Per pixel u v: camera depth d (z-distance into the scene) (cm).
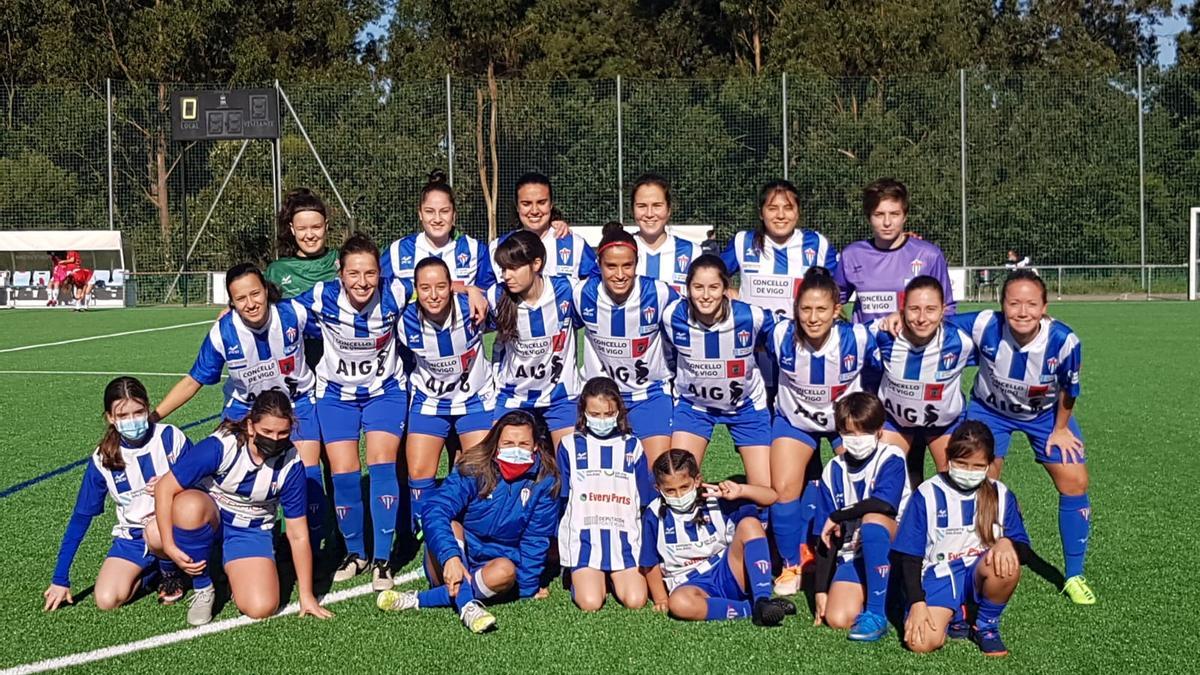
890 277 552
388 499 506
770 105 2673
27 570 514
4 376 1222
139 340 1672
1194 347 1454
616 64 3788
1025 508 614
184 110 2388
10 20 3238
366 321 500
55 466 738
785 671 385
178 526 436
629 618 444
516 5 3431
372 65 4009
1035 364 468
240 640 423
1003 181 2661
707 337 494
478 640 420
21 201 2767
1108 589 470
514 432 457
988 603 402
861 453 448
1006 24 4306
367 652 409
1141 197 2608
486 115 2775
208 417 957
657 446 523
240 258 2784
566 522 466
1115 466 717
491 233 2734
